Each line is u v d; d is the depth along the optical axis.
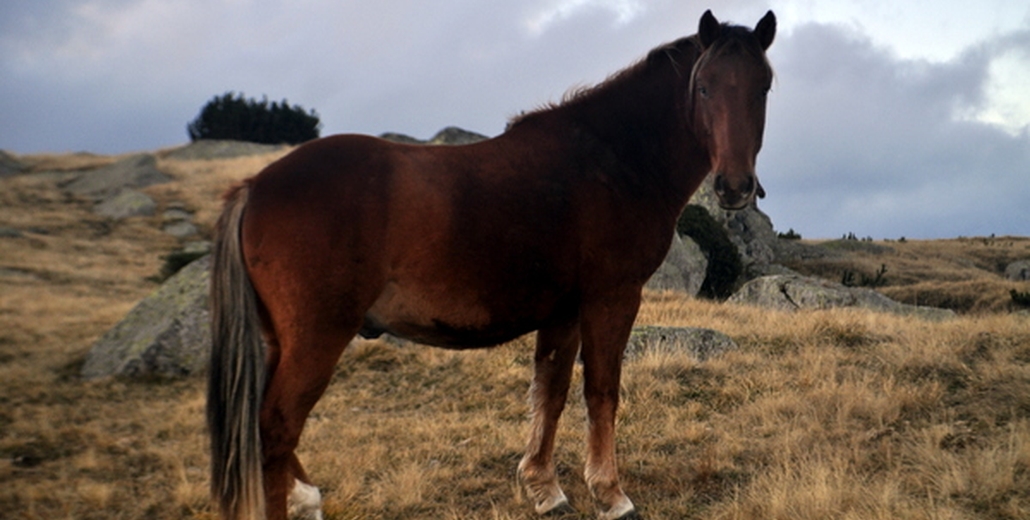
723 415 6.18
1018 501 3.80
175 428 6.70
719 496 4.50
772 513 3.89
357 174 3.47
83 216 22.72
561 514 4.36
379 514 4.50
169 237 21.50
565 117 4.11
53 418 6.98
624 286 4.00
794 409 5.88
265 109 38.41
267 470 3.31
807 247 32.44
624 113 4.22
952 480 4.07
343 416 7.18
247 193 3.46
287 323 3.35
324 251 3.34
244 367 3.27
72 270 17.00
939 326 8.41
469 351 9.17
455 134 25.17
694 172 4.36
